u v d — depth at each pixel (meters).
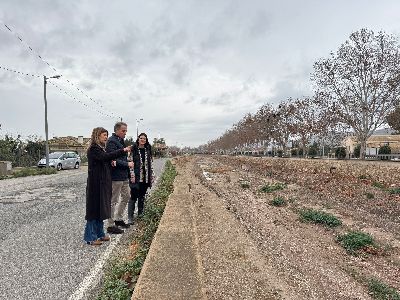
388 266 7.89
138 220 9.55
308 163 30.28
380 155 43.19
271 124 61.44
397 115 40.22
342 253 8.66
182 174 26.44
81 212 10.83
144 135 9.38
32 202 12.93
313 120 48.56
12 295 4.85
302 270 7.28
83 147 61.62
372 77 34.12
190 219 8.30
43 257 6.44
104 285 4.98
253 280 6.35
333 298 6.07
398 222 11.89
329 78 35.97
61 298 4.78
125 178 8.38
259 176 30.94
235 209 13.52
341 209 14.10
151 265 5.16
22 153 43.62
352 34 34.31
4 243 7.30
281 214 13.08
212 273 6.46
